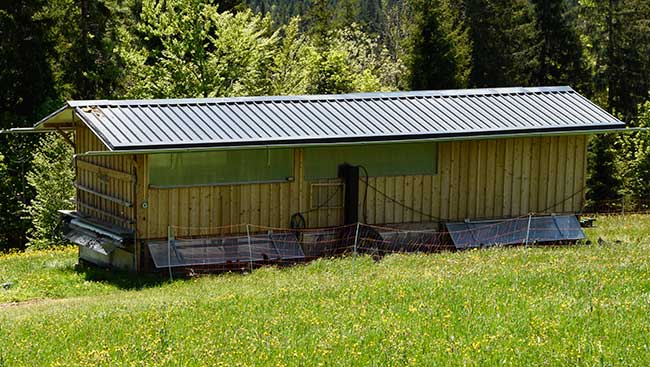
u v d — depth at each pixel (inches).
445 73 2249.0
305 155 1040.8
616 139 2080.5
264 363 461.7
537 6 2468.0
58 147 1496.1
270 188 1026.7
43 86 1915.6
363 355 463.2
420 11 2263.8
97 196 1063.0
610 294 611.2
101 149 1033.5
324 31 2940.5
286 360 465.1
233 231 1011.3
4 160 1780.3
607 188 1942.7
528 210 1147.9
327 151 1053.2
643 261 780.0
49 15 1921.8
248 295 690.2
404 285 679.1
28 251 1397.6
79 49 2020.2
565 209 1165.7
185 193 986.7
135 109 1020.5
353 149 1064.2
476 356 450.6
